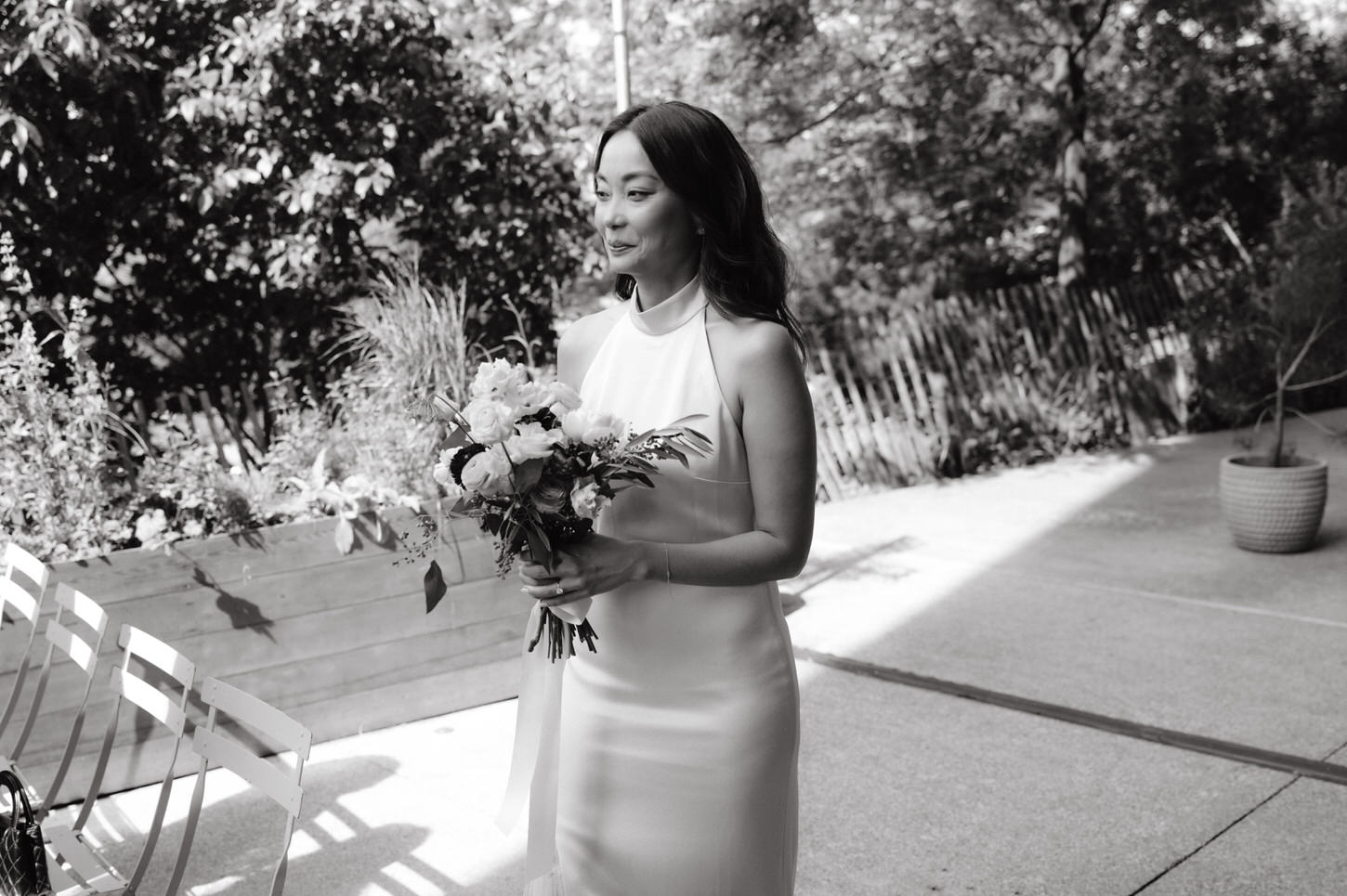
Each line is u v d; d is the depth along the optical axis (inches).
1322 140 502.3
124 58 234.4
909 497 352.8
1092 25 466.3
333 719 179.2
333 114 262.2
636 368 86.3
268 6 248.8
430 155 281.1
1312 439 408.2
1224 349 294.5
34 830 96.8
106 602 162.7
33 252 249.0
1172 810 144.4
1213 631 213.5
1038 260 509.7
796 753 87.7
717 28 455.8
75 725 124.6
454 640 187.9
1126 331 432.5
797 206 529.0
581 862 87.0
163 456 185.5
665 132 81.4
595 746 86.4
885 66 471.8
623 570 78.1
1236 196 500.7
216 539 168.7
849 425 362.6
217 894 133.6
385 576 181.2
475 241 285.0
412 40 267.1
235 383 279.7
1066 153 458.9
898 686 193.3
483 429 74.8
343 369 272.7
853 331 383.6
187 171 255.0
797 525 81.9
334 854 142.6
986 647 210.7
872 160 498.3
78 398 175.0
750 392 81.5
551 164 283.4
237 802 159.0
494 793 158.6
